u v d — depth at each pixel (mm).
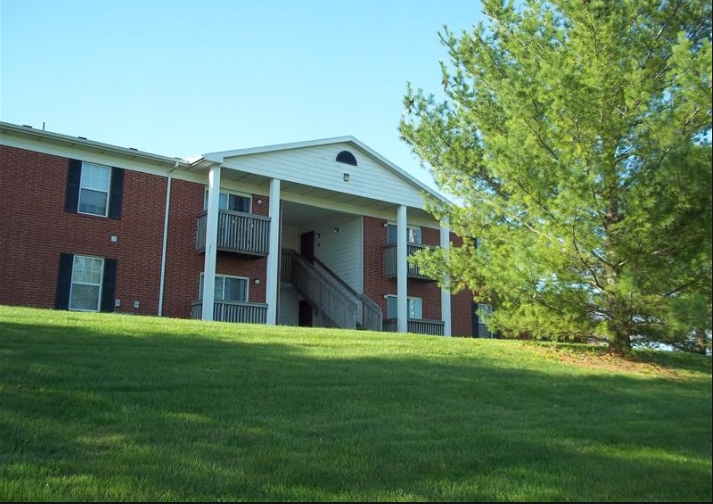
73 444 5359
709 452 5344
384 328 22922
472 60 12172
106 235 17766
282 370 8664
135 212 18328
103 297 17484
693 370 8984
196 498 4402
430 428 6379
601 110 9578
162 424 6023
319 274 23156
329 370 8883
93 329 10570
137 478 4719
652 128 9023
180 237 19000
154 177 18844
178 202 19141
